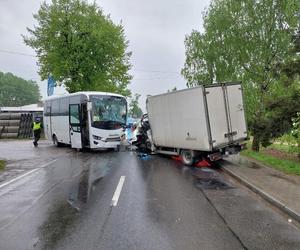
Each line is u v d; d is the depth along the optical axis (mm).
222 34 22312
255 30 20922
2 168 14562
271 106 16688
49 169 14211
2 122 37031
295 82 16797
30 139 35312
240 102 14836
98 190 9992
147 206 8148
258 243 5773
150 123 18406
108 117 20891
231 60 21922
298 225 6770
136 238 5988
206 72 24531
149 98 18219
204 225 6719
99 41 36438
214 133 13883
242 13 21391
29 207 8133
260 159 16031
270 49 20641
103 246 5625
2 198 9078
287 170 12680
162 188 10266
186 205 8250
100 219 7117
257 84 21062
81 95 21156
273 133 16969
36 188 10359
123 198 8969
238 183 11070
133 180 11594
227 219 7121
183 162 15633
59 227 6617
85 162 16422
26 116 37375
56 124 25312
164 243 5754
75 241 5859
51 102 26469
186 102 14867
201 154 14883
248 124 17938
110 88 39812
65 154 20188
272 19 20609
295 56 17953
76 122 21625
